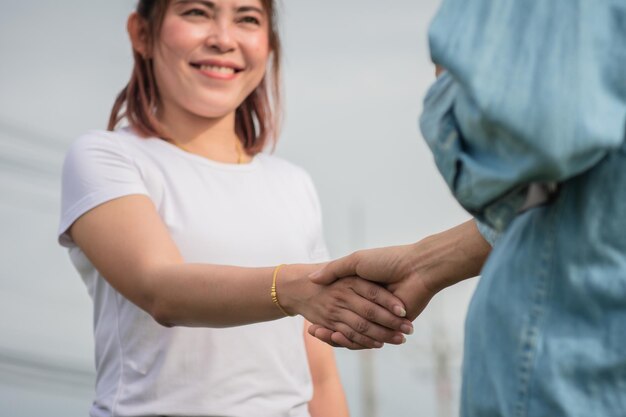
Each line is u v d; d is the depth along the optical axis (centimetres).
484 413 210
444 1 212
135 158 356
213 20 366
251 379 346
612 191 204
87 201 347
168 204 354
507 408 205
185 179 358
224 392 342
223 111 368
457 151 211
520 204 214
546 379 202
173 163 360
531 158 196
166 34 365
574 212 207
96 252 344
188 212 354
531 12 202
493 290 213
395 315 322
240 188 366
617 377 200
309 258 375
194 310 329
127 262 337
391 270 320
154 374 342
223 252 353
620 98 198
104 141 357
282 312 328
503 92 197
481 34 203
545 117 193
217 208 358
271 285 325
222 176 365
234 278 327
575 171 199
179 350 342
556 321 205
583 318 204
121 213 344
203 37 363
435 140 215
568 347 202
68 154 359
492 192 207
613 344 200
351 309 324
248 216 362
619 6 202
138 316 345
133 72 373
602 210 204
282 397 352
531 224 212
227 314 328
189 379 342
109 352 352
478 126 203
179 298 328
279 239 364
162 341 343
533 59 198
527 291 208
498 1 205
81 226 348
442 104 217
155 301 332
